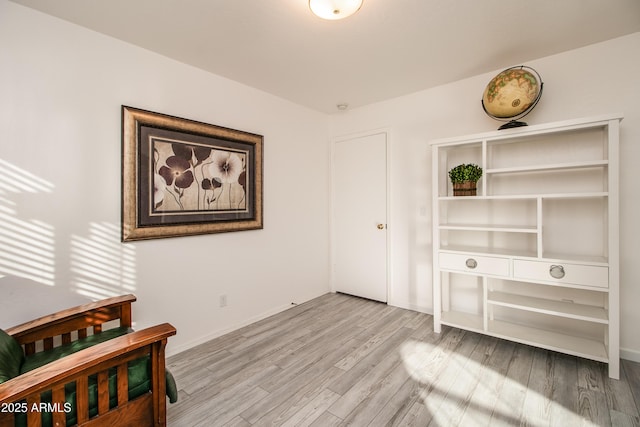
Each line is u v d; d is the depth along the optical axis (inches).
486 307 92.6
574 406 65.3
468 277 111.0
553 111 93.0
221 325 103.2
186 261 94.1
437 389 72.0
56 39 70.4
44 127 69.0
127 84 81.7
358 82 110.7
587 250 88.8
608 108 85.0
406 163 125.3
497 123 103.0
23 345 57.2
